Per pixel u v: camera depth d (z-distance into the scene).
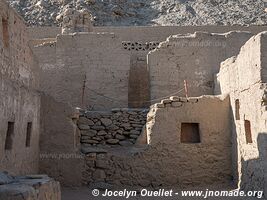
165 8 38.59
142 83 17.06
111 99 15.11
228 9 37.91
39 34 22.78
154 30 21.98
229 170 11.19
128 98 16.62
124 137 12.21
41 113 10.86
